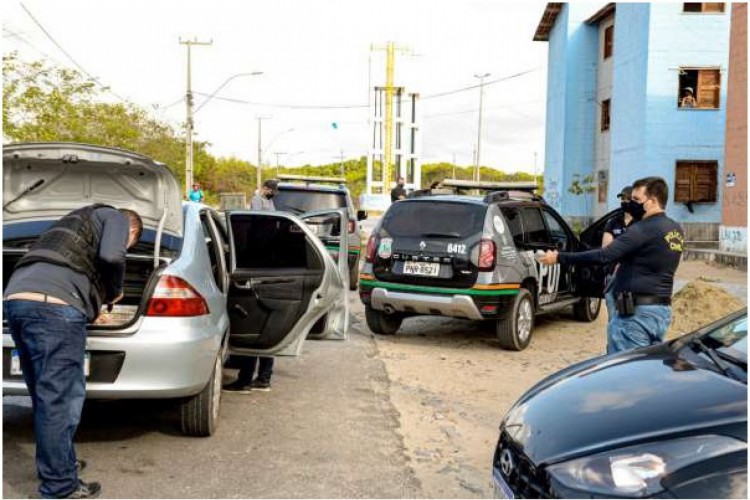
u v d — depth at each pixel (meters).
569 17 30.62
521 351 8.22
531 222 8.79
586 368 3.74
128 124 34.12
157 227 5.05
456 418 5.68
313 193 12.73
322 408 5.80
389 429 5.34
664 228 5.25
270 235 6.04
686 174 24.22
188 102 32.09
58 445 3.80
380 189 65.94
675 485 2.53
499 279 7.80
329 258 5.77
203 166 62.88
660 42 23.91
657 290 5.30
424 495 4.20
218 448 4.79
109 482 4.16
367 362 7.45
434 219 8.12
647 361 3.60
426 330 9.39
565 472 2.80
